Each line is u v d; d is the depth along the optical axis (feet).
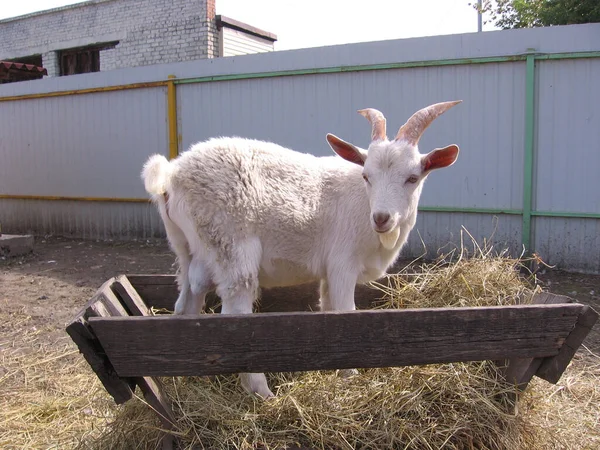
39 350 13.89
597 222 20.68
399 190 9.73
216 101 26.66
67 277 21.86
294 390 9.34
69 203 31.78
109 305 8.93
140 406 8.89
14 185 33.88
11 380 12.15
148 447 8.52
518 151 21.43
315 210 10.48
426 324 7.82
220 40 44.75
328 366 7.82
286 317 7.64
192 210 9.70
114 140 29.86
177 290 11.90
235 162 9.86
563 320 8.11
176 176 9.80
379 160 9.83
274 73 24.82
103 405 10.26
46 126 31.99
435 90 22.34
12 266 24.17
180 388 9.30
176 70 27.32
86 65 51.96
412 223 10.93
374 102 23.36
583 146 20.58
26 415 10.51
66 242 30.30
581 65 20.20
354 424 8.50
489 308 7.92
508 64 21.13
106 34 48.93
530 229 21.59
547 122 20.93
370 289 12.25
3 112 33.35
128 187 29.78
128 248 27.86
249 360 7.72
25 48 55.16
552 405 9.92
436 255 23.11
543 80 20.77
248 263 9.81
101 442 8.87
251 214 9.80
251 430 8.55
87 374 12.34
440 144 22.54
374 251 10.94
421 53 22.25
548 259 21.58
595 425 9.66
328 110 24.25
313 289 12.66
